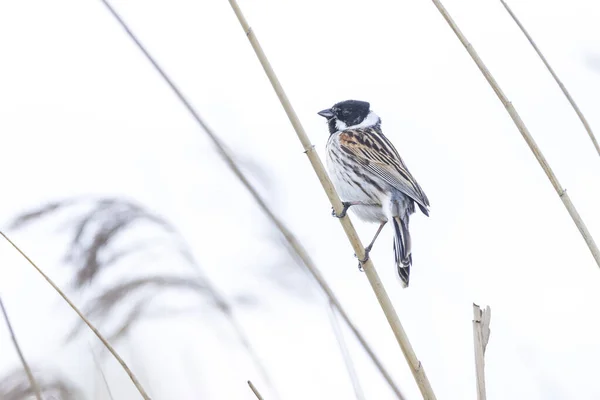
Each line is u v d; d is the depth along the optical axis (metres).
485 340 5.64
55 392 5.88
